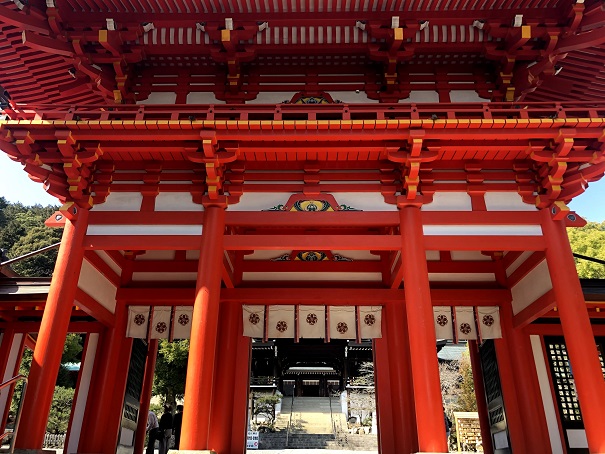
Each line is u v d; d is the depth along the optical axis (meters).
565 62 11.62
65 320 9.40
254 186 10.41
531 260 11.59
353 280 12.92
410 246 9.62
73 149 9.80
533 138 9.68
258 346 38.97
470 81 11.92
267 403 36.94
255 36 11.12
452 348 42.47
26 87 12.20
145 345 14.16
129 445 13.22
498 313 12.95
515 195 10.38
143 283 13.13
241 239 9.77
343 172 10.59
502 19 10.79
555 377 12.66
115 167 10.60
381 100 11.74
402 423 11.42
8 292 13.80
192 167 10.52
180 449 7.99
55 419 29.84
